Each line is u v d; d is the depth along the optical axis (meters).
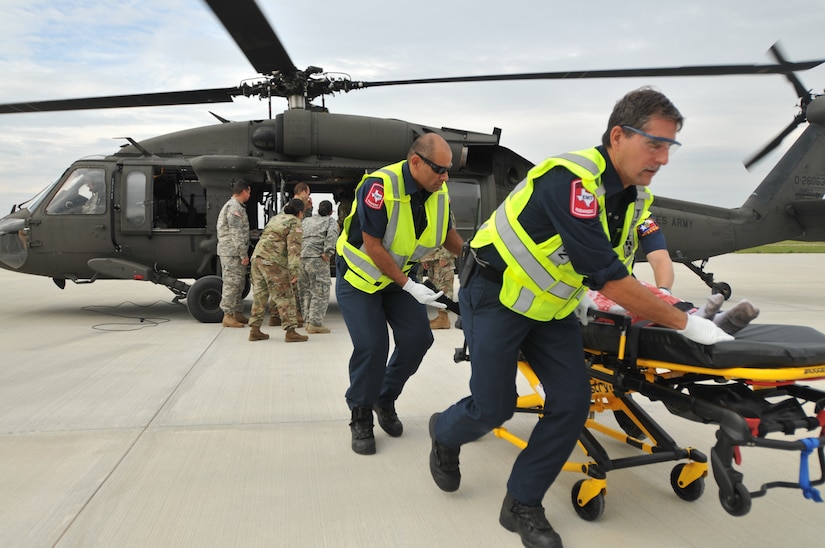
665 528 2.34
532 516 2.18
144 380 4.54
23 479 2.72
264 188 8.87
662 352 2.18
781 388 2.19
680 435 3.38
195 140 7.78
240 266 7.02
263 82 7.43
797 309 8.65
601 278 1.85
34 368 4.92
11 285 12.91
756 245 10.52
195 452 3.08
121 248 7.52
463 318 2.37
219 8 4.87
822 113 8.20
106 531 2.26
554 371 2.19
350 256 3.06
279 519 2.37
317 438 3.32
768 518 2.41
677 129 1.79
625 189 1.97
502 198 8.69
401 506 2.50
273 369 4.93
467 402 2.40
